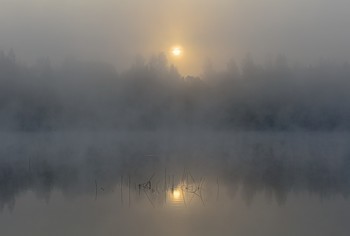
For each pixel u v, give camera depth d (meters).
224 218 13.42
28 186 19.25
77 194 17.47
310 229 12.20
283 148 39.50
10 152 35.03
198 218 13.54
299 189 18.25
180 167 24.88
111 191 18.00
